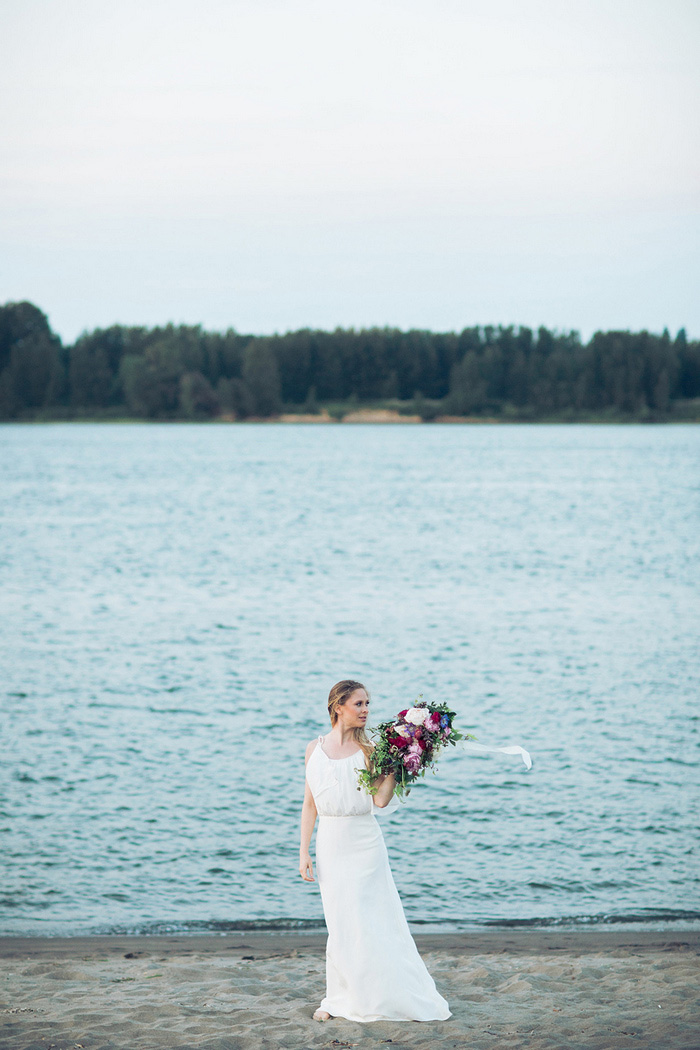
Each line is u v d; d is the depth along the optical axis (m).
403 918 5.27
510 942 7.06
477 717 13.80
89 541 35.88
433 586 26.44
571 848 9.20
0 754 11.99
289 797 10.60
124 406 167.38
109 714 13.86
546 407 162.50
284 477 69.19
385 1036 4.83
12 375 163.25
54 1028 4.97
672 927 7.50
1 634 19.75
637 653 18.05
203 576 28.09
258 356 158.00
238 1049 4.71
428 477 69.12
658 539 36.97
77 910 7.87
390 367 170.00
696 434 139.38
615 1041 4.73
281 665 17.05
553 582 27.09
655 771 11.41
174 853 9.08
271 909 7.94
